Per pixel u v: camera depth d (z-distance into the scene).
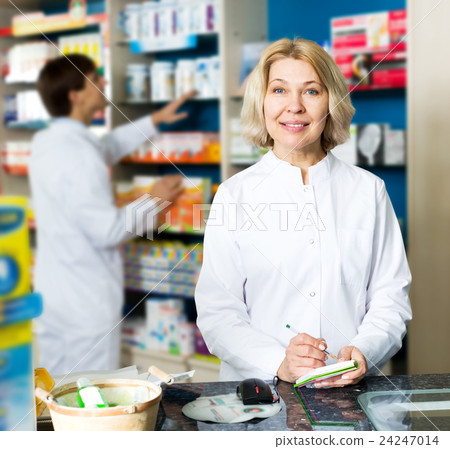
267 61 1.34
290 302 1.30
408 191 2.57
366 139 2.65
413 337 2.60
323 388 0.99
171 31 3.00
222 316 1.25
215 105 3.31
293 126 1.33
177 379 0.91
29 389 0.49
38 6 2.10
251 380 0.94
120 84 3.02
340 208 1.36
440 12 2.42
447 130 2.47
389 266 1.38
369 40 2.60
